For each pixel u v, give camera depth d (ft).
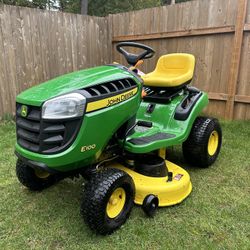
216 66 14.84
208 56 15.01
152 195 6.68
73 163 5.63
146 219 6.75
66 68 17.29
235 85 14.24
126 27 17.90
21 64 15.21
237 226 6.53
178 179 7.53
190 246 5.90
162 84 8.56
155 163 7.47
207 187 8.29
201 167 9.59
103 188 5.84
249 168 9.53
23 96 5.89
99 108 5.78
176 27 15.67
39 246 5.93
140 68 17.90
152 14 16.46
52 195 7.84
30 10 15.01
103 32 18.78
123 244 5.97
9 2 28.04
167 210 7.11
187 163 9.95
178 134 8.07
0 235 6.26
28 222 6.68
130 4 42.52
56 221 6.70
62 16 16.42
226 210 7.13
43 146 5.52
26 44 15.20
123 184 6.32
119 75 6.59
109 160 7.22
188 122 8.48
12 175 9.02
